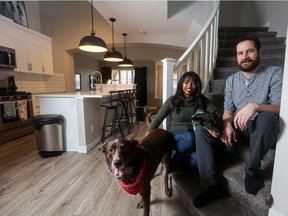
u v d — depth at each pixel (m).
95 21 5.20
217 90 2.56
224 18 4.62
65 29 5.35
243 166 1.44
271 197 1.06
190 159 1.64
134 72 9.59
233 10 4.60
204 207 1.28
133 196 1.79
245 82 1.44
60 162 2.56
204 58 2.55
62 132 2.94
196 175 1.70
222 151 1.62
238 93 1.48
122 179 1.17
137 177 1.20
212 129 1.38
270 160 1.34
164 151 1.55
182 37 5.13
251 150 1.15
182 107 1.78
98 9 3.26
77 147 2.96
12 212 1.57
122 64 5.64
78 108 2.87
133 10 3.29
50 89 5.55
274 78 1.29
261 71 1.38
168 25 4.28
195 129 1.46
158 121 1.86
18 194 1.82
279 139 1.01
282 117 0.99
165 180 1.75
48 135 2.72
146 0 2.88
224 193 1.41
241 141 1.44
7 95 3.52
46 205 1.66
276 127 1.03
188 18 3.92
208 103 1.77
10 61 3.77
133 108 5.38
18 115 3.72
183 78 1.74
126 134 4.07
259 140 1.08
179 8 3.92
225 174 1.36
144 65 9.46
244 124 1.16
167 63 2.08
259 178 1.15
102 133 3.63
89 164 2.49
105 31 5.20
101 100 3.67
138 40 5.20
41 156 2.75
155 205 1.64
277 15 3.67
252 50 1.35
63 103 2.94
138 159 1.20
